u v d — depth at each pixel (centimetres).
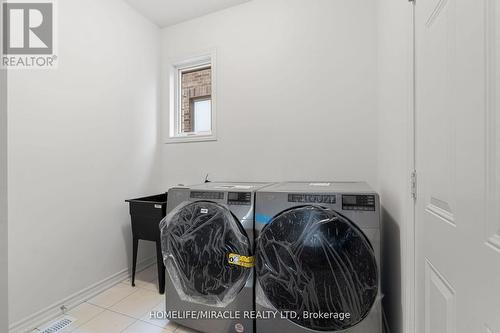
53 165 169
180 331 151
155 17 255
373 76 192
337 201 119
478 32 53
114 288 206
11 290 146
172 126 274
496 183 48
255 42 230
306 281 119
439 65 73
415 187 95
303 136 214
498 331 46
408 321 101
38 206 160
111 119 215
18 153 150
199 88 277
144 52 252
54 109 171
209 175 251
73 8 184
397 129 121
